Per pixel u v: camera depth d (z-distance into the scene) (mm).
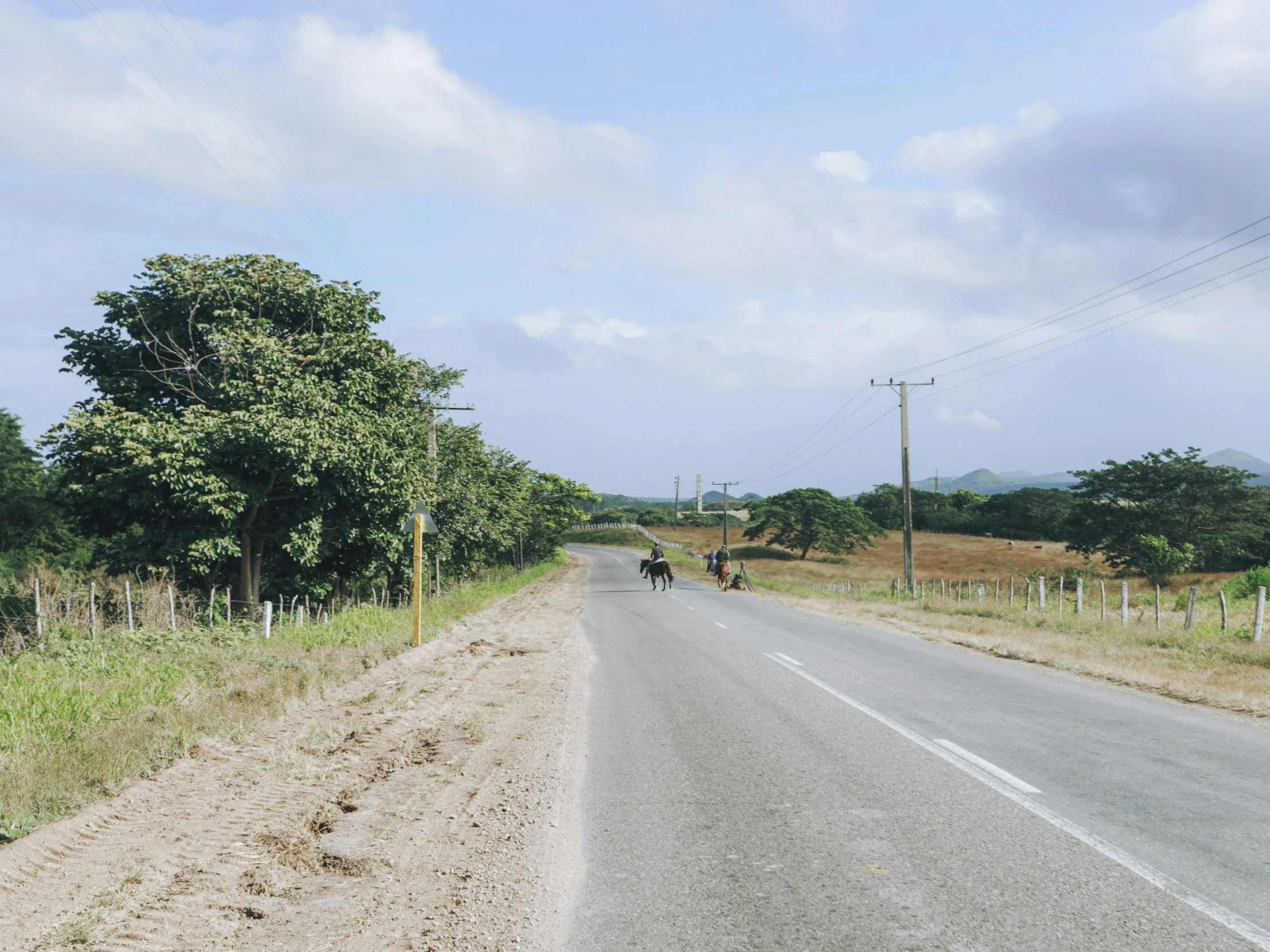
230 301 22922
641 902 4348
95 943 4023
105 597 16828
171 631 14219
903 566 68562
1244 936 3783
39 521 42438
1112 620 20250
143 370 22656
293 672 11430
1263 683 10789
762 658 14070
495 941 3953
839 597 34062
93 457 20156
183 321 23250
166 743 7492
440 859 5098
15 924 4234
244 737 8156
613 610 25969
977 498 129000
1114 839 5094
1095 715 9062
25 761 6512
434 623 19375
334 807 6238
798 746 7688
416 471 24125
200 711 8578
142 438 19062
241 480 20812
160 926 4219
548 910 4277
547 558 75250
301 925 4238
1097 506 55594
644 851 5082
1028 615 21297
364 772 7203
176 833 5559
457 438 33531
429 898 4512
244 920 4320
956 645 16156
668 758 7371
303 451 20062
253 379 21750
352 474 21438
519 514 41062
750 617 22875
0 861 4848
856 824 5477
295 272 24172
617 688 11281
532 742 8180
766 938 3879
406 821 5859
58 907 4445
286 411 20906
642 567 39844
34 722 7789
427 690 11203
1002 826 5371
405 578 30188
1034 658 13750
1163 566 43250
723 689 10977
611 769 7039
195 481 19172
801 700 10094
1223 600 17312
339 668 12086
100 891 4648
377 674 12281
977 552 81000
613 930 4023
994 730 8281
